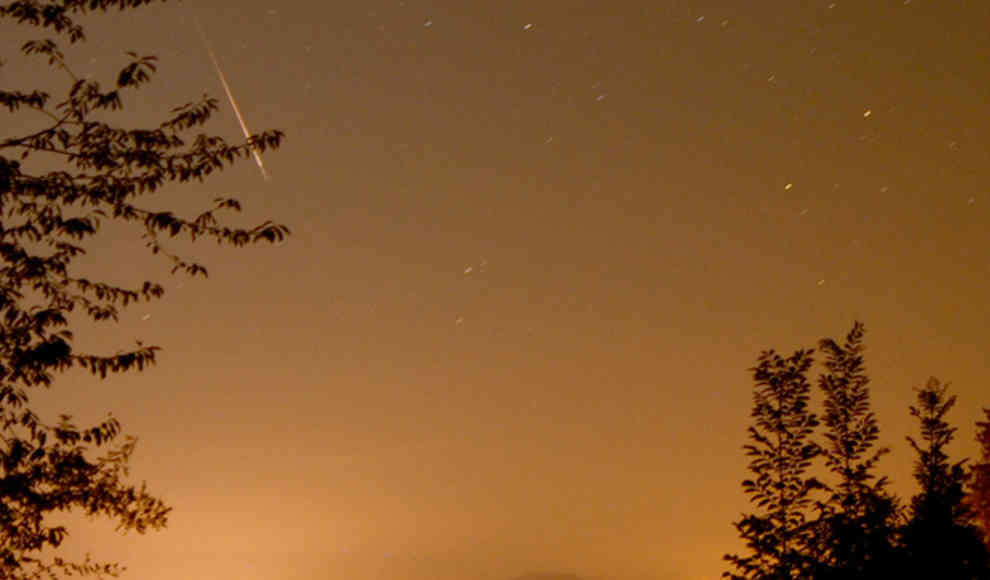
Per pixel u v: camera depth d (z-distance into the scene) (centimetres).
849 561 1045
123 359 979
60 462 964
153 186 987
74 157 973
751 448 1075
